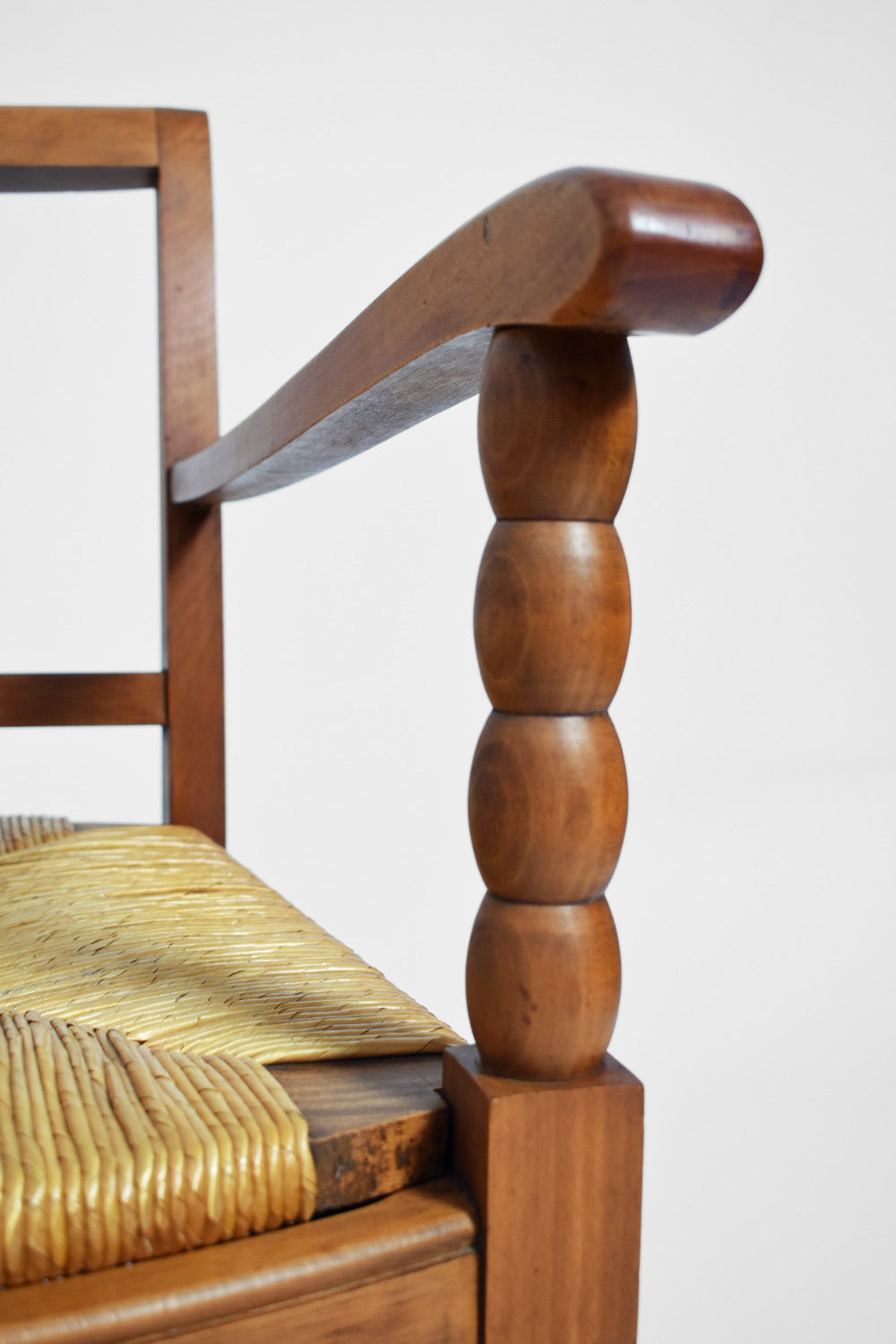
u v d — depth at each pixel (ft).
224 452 2.40
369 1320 1.26
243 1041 1.55
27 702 2.98
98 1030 1.59
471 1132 1.32
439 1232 1.29
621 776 1.30
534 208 1.10
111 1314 1.15
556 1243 1.31
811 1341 3.22
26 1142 1.26
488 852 1.30
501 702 1.30
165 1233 1.23
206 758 3.08
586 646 1.26
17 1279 1.18
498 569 1.28
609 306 1.05
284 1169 1.28
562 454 1.24
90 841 2.54
